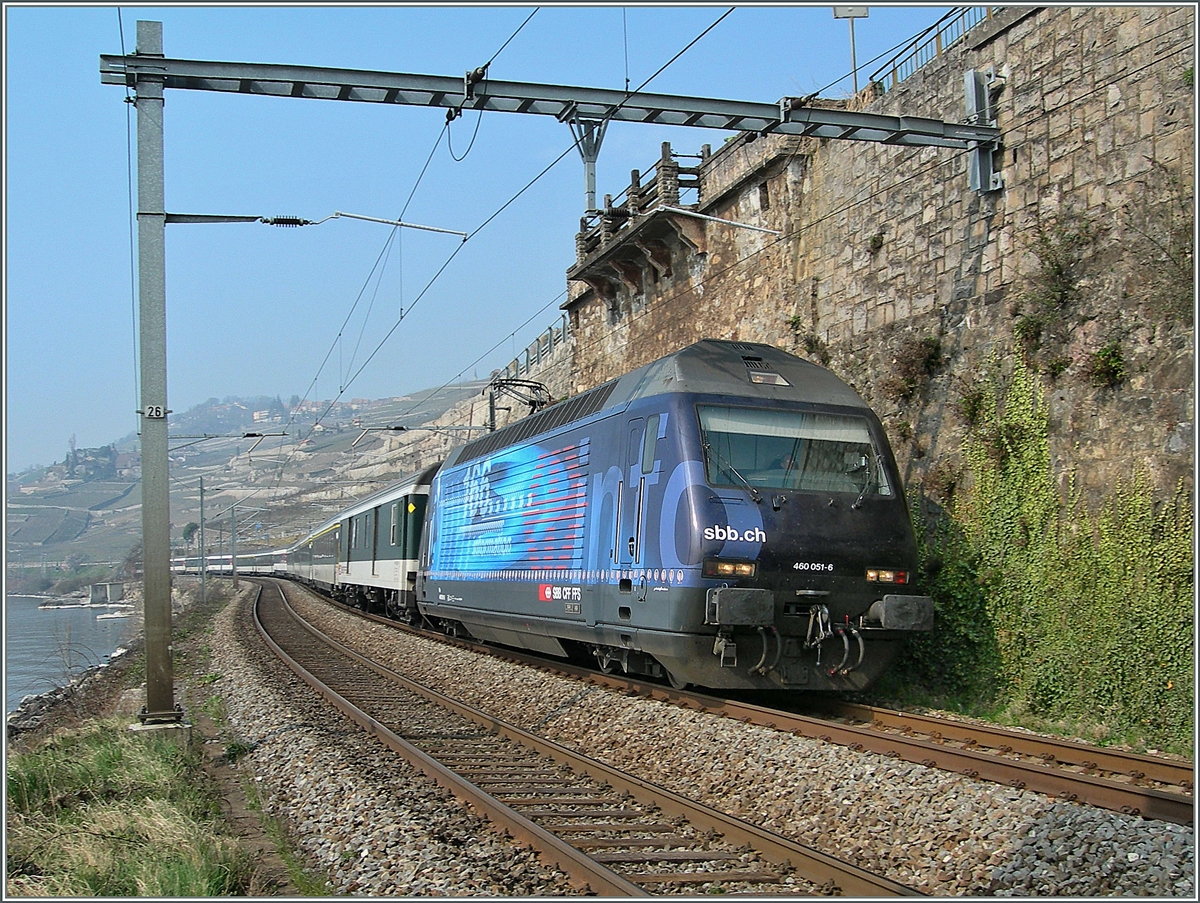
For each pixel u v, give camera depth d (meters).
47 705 19.09
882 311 16.67
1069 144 13.10
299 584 61.75
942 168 15.34
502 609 17.38
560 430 15.65
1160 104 11.88
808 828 7.41
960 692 13.06
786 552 11.33
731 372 12.58
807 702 12.57
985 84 14.34
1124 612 11.28
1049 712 11.69
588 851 6.84
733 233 21.77
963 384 14.38
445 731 11.96
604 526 13.41
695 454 11.60
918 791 7.52
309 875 7.04
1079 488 12.33
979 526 13.59
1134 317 11.95
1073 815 6.64
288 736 11.64
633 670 13.67
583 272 28.56
